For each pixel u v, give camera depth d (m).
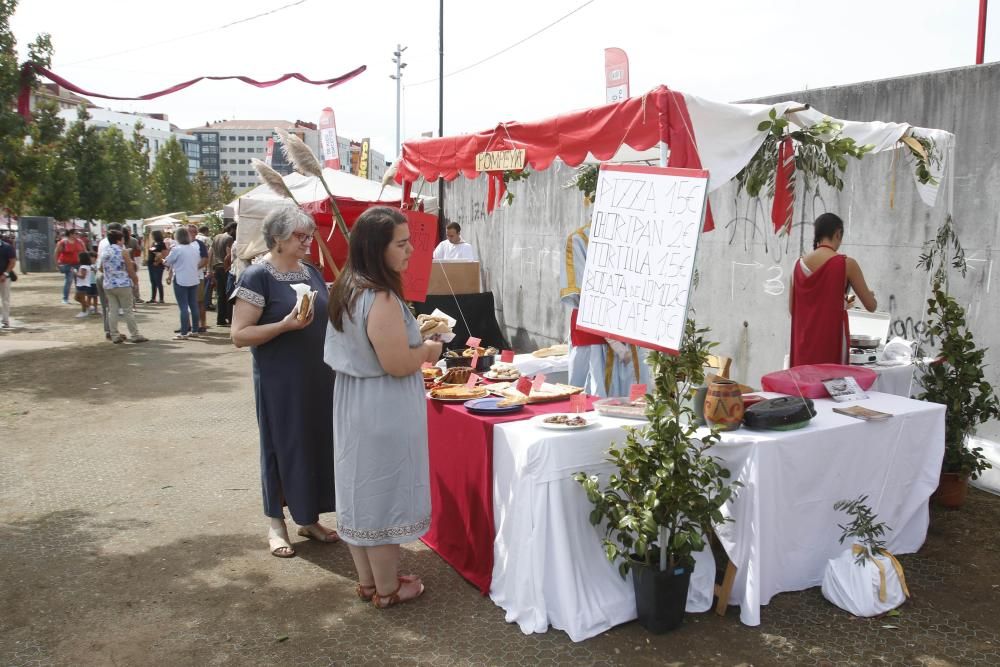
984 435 4.93
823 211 5.73
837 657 2.83
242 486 4.84
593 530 3.15
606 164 3.17
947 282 4.72
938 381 4.36
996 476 4.60
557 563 3.00
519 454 3.00
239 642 3.00
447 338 3.35
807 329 4.38
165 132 110.94
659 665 2.79
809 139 3.69
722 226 6.68
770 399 3.33
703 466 2.91
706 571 3.22
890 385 4.35
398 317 2.91
